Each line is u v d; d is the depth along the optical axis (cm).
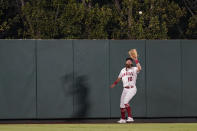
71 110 4719
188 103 4828
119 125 4225
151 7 6769
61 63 4722
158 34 6650
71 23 6675
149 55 4791
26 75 4688
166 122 4519
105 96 4741
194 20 7175
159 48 4803
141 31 6606
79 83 4731
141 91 4778
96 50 4753
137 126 4131
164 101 4806
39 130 3862
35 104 4691
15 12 7356
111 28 6969
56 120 4772
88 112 4731
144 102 4778
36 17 6738
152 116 4788
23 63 4688
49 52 4716
